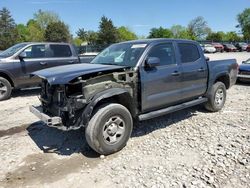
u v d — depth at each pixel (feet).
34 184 12.19
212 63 21.52
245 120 20.27
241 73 37.78
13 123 20.56
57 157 14.70
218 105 22.43
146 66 16.34
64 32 211.00
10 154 15.12
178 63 18.40
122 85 15.34
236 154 14.46
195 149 15.29
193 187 11.61
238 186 11.64
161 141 16.56
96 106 14.65
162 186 11.75
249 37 282.56
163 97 17.37
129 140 16.76
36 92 33.24
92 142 14.08
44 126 19.63
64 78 13.79
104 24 201.57
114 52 18.43
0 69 28.12
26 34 271.90
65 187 11.92
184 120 20.45
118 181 12.23
